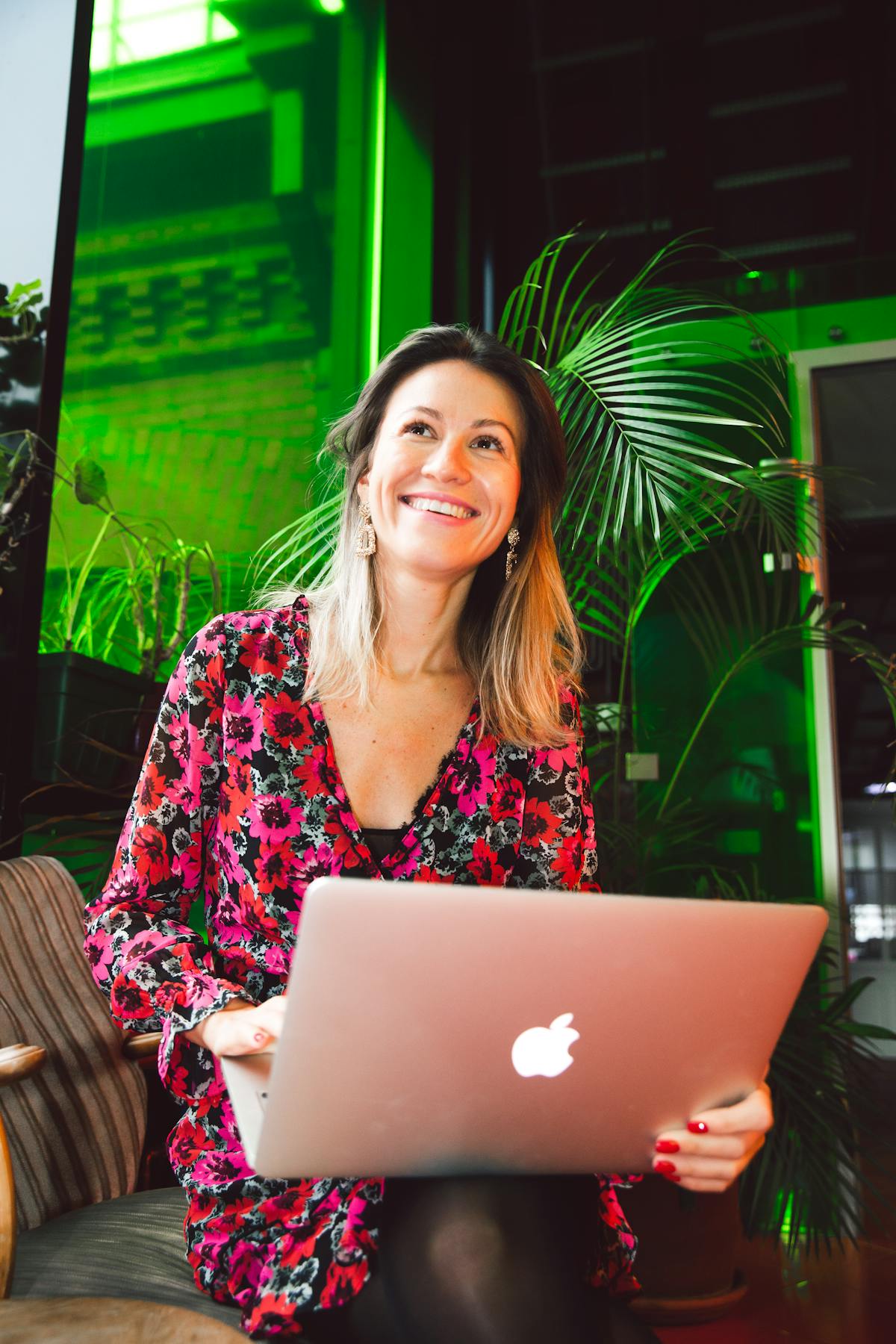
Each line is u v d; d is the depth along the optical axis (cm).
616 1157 89
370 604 126
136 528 261
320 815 117
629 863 267
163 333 279
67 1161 122
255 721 119
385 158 340
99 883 204
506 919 76
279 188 312
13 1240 93
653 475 221
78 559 253
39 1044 123
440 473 122
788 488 258
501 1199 88
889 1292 256
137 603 231
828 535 344
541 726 129
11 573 181
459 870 122
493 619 136
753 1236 259
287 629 125
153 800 118
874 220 348
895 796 246
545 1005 79
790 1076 243
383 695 126
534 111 381
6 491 183
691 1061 85
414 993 75
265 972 114
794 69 365
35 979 128
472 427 126
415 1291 83
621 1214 108
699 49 374
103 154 268
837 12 364
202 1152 105
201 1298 97
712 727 334
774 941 84
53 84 199
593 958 79
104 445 263
